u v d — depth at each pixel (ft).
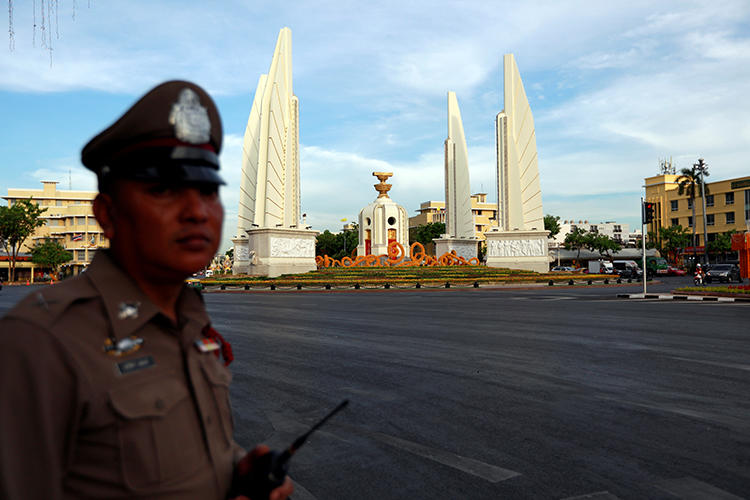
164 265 3.73
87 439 3.39
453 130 173.37
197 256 3.84
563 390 22.74
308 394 22.77
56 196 280.31
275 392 23.12
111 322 3.58
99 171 3.90
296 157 137.69
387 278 120.98
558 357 30.04
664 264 203.21
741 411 19.45
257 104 177.68
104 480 3.38
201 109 3.90
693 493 12.94
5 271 236.84
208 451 3.94
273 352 32.32
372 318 50.44
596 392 22.34
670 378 24.72
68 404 3.27
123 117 3.75
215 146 4.24
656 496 12.82
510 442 16.56
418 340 36.60
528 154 147.02
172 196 3.75
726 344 33.91
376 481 13.89
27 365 3.09
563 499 12.71
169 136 3.73
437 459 15.30
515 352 31.73
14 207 189.06
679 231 262.26
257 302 71.97
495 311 56.90
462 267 146.61
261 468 4.12
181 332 4.09
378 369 27.40
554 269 233.96
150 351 3.78
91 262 3.95
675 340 35.63
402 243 168.25
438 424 18.44
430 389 23.25
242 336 38.81
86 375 3.33
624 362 28.45
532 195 146.10
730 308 58.95
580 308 60.03
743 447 15.87
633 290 101.45
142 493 3.47
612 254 295.07
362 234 170.91
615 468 14.46
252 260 129.90
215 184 3.86
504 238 147.23
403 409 20.30
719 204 260.21
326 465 14.98
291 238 133.49
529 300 74.23
